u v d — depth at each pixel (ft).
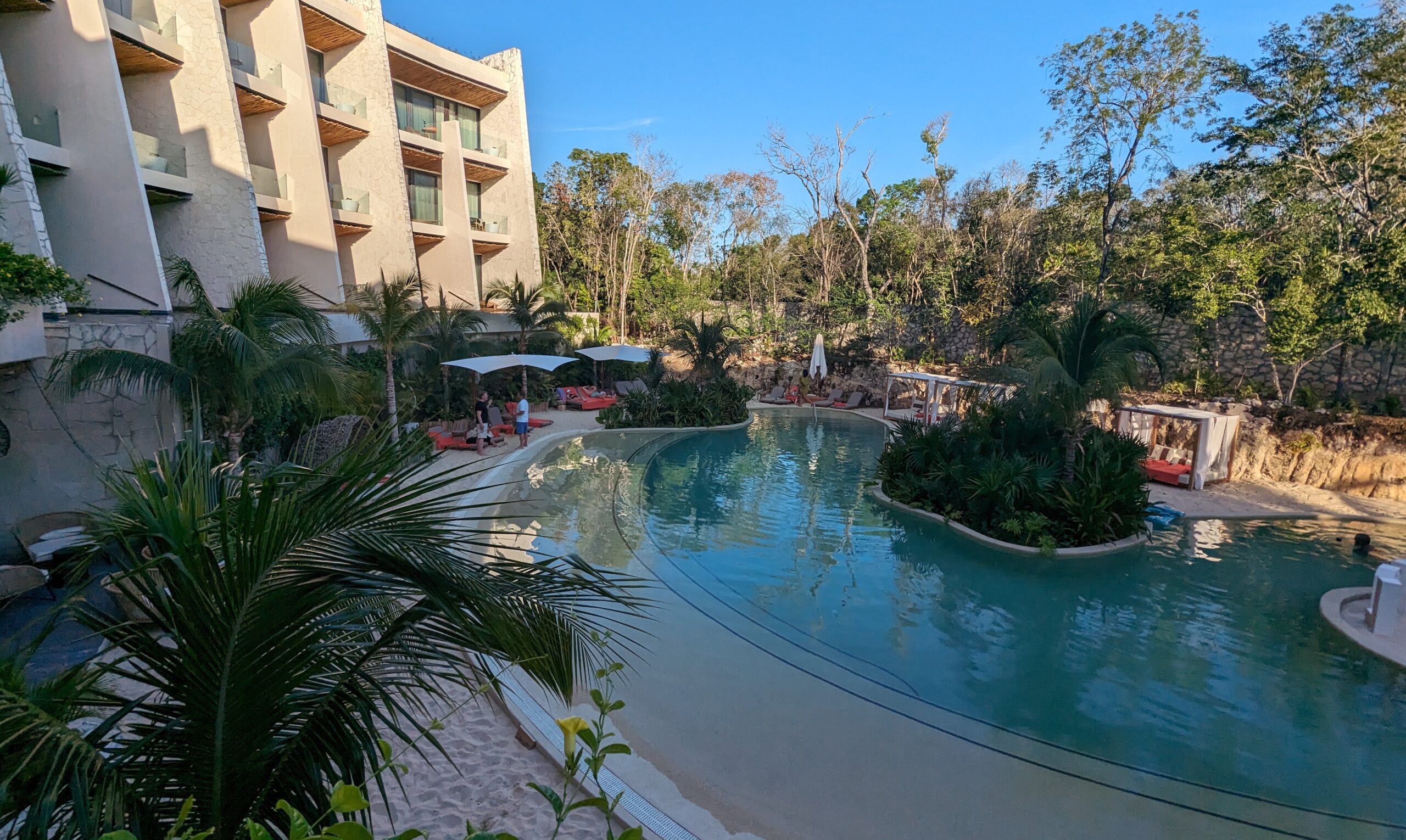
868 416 84.99
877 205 125.18
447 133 96.48
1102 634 26.94
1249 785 17.84
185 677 6.72
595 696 7.11
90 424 30.07
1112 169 75.92
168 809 6.93
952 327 101.50
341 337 62.59
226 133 56.13
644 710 19.77
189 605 6.30
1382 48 53.06
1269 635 27.07
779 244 146.61
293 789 7.42
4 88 31.27
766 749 18.17
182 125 55.67
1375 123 54.24
